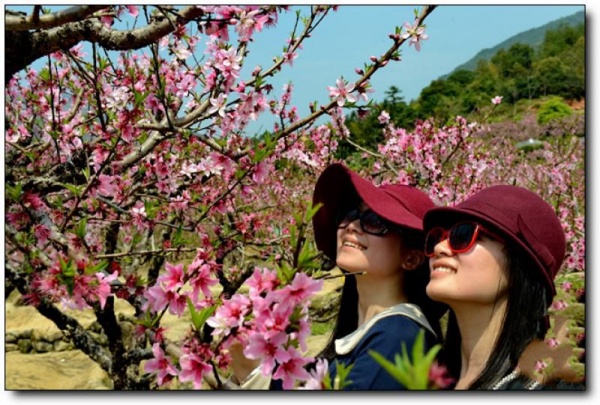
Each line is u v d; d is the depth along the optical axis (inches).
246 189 125.9
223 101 99.7
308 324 49.5
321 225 82.5
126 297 85.8
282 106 149.0
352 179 72.9
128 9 85.1
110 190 87.5
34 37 81.7
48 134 105.9
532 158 544.7
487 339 59.1
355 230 73.8
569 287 177.0
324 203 81.0
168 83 118.0
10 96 127.8
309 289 48.8
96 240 142.6
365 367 62.9
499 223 57.9
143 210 108.0
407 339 63.6
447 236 61.6
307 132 160.7
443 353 65.0
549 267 59.4
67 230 86.8
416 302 74.8
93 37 82.4
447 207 60.5
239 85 102.3
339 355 70.1
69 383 219.1
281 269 50.3
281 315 48.8
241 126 117.6
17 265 81.7
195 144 127.0
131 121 91.5
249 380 67.1
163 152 118.8
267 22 87.4
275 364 49.1
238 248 140.6
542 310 58.0
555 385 60.7
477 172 182.2
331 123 166.7
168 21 81.5
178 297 65.0
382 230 72.7
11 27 72.4
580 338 87.3
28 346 253.8
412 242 73.2
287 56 101.6
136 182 124.1
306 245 49.6
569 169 313.9
